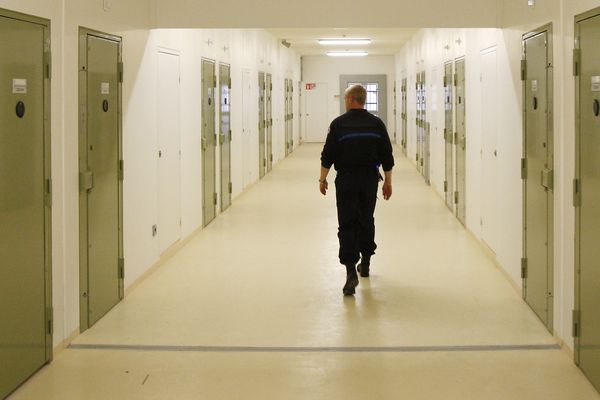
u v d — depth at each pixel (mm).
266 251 6664
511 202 5289
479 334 4234
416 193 10438
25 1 3326
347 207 5062
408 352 3930
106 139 4570
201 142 7707
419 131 13172
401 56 18047
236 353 3926
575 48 3586
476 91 6891
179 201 6738
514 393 3359
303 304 4906
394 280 5551
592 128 3330
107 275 4660
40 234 3578
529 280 4750
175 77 6531
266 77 13297
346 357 3857
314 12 5621
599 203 3254
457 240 7086
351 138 4961
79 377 3564
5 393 3254
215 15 5621
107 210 4617
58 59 3752
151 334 4250
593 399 3271
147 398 3328
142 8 5398
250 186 11352
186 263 6180
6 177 3188
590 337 3439
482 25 5582
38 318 3594
